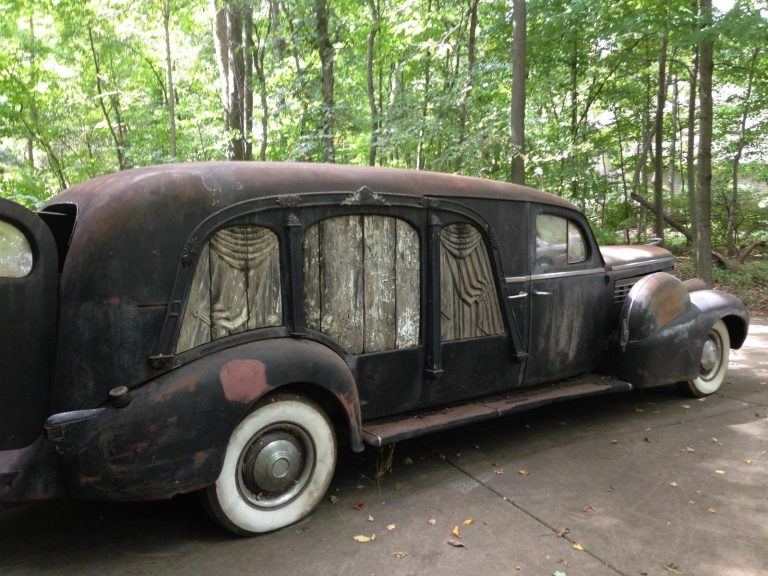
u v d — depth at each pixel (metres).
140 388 2.54
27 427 2.44
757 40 8.38
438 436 4.28
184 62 15.32
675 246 15.14
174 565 2.62
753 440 4.16
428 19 10.73
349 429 3.08
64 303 2.48
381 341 3.41
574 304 4.48
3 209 2.32
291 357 2.88
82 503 3.22
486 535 2.89
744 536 2.89
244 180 2.89
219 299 2.79
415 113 9.71
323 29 10.39
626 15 10.00
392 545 2.79
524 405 3.94
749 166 15.98
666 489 3.40
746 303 9.91
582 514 3.11
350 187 3.22
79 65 13.89
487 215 3.87
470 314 3.84
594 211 15.24
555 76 13.20
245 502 2.82
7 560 2.65
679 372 4.84
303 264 3.07
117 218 2.54
